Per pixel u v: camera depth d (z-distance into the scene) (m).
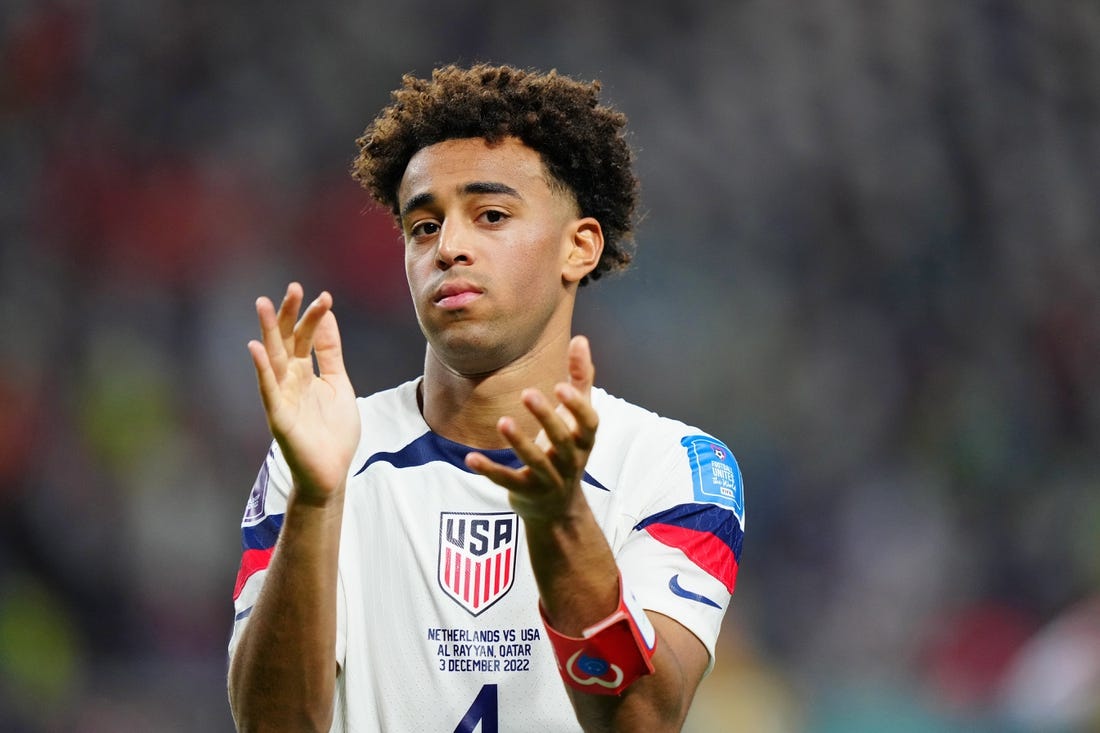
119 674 28.05
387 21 42.06
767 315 41.03
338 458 7.49
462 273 8.33
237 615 8.55
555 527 7.08
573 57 43.28
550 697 8.27
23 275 34.81
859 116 45.19
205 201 37.38
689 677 8.06
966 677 32.75
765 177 43.75
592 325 38.22
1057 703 24.72
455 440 8.73
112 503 30.64
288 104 40.00
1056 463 39.78
